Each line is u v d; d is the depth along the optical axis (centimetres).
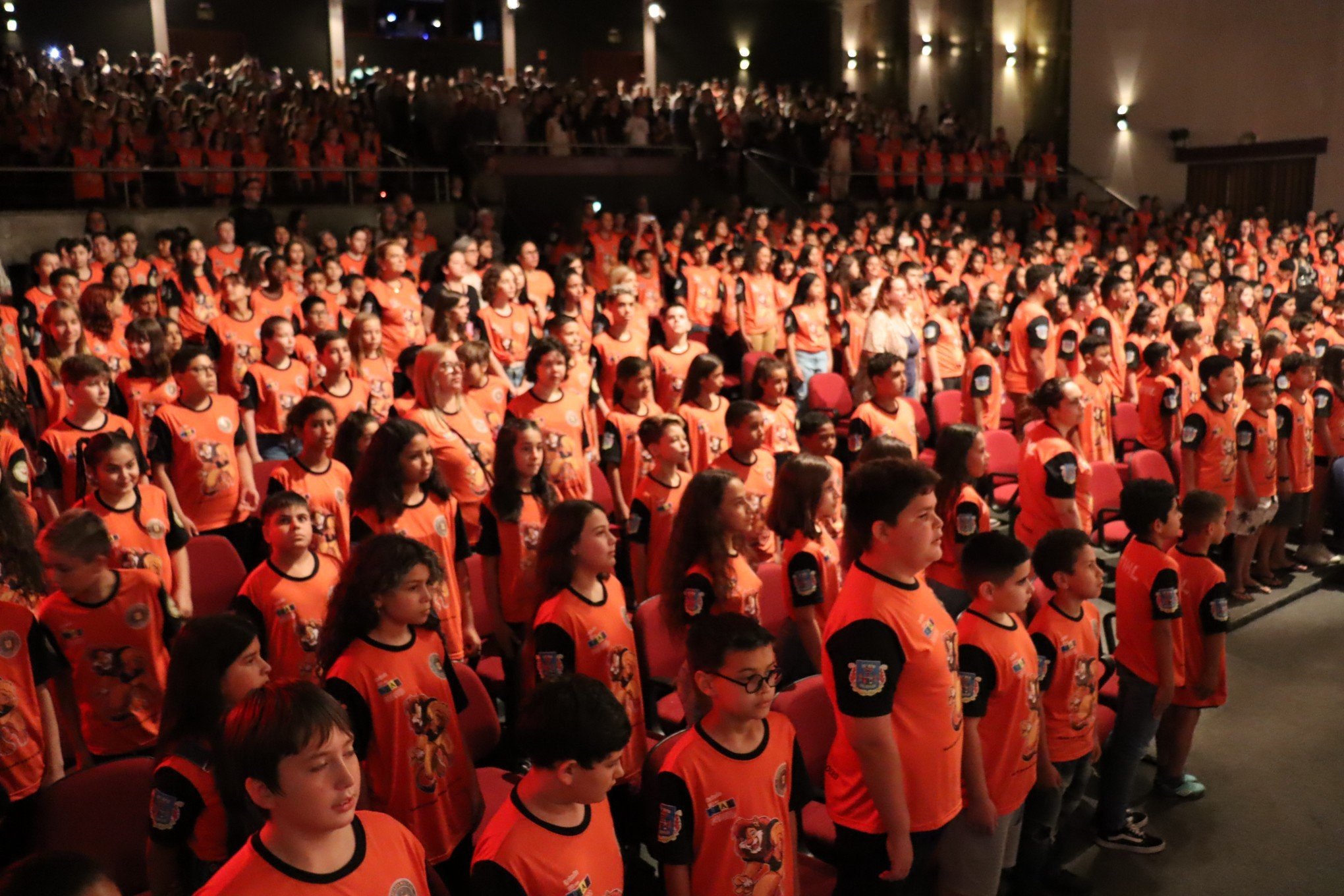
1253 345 851
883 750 261
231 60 2112
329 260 965
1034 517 486
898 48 2289
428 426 495
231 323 733
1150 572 378
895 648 265
